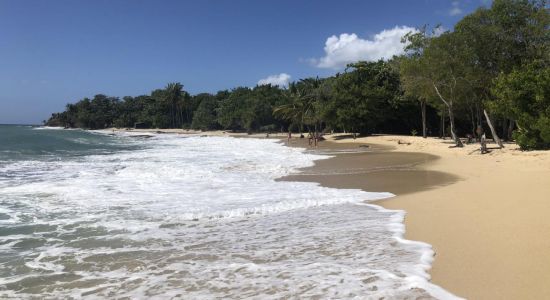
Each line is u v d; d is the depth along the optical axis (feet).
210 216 33.73
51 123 615.98
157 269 21.79
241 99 329.52
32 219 33.09
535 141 75.20
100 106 522.06
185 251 24.79
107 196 42.68
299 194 43.73
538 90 74.23
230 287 19.03
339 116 179.93
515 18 97.66
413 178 53.98
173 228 30.35
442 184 47.42
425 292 17.54
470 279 18.75
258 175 59.67
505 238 24.39
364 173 60.85
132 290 19.13
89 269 22.06
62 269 22.12
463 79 102.99
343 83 186.39
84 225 31.17
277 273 20.58
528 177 46.73
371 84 186.19
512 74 79.87
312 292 18.01
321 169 66.95
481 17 99.66
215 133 324.19
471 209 32.68
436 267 20.54
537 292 17.01
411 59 114.62
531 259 20.68
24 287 19.77
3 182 52.42
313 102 211.00
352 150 116.47
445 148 100.94
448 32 103.24
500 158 70.54
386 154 95.76
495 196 37.14
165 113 441.68
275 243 26.04
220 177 57.26
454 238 25.27
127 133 361.51
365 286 18.43
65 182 51.96
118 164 74.69
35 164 74.43
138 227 30.53
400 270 20.31
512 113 80.02
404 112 191.01
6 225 31.19
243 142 179.22
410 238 25.96
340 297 17.34
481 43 99.25
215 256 23.72
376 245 24.76
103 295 18.66
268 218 33.17
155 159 86.22
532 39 98.22
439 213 32.24
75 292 19.11
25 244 26.63
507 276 18.81
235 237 27.68
